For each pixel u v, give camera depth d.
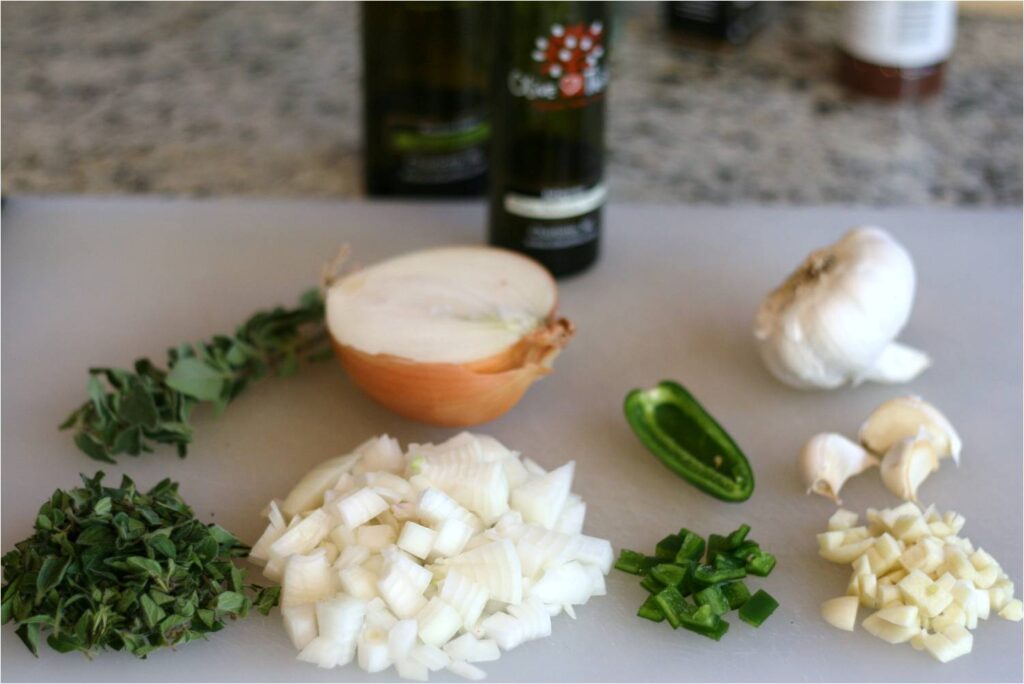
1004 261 0.80
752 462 0.68
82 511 0.61
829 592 0.62
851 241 0.71
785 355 0.70
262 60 1.01
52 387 0.72
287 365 0.72
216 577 0.60
